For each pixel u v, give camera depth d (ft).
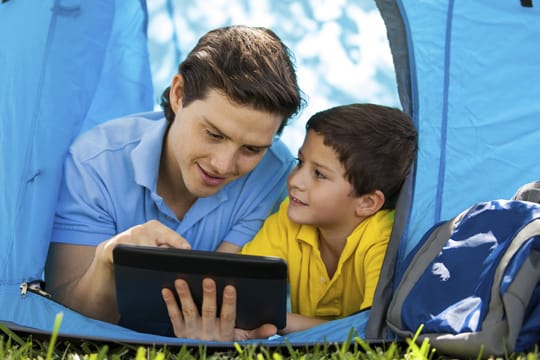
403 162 7.55
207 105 6.52
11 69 7.38
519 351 5.69
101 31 7.84
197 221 7.66
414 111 7.81
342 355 5.71
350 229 7.55
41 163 7.09
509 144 7.75
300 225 7.68
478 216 6.50
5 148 7.11
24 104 7.20
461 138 7.74
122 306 6.36
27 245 6.79
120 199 7.45
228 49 6.62
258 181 7.97
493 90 7.89
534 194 6.84
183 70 6.89
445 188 7.50
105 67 9.45
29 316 6.42
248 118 6.46
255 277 6.05
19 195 6.94
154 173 7.46
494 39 8.01
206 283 6.10
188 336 6.39
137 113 8.89
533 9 7.99
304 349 6.16
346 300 7.63
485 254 6.19
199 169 6.82
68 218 7.29
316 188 7.38
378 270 7.19
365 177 7.36
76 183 7.36
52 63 7.36
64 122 7.41
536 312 5.76
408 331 6.20
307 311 7.70
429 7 8.07
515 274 5.74
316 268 7.58
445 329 5.92
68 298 6.95
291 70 6.89
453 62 7.97
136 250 6.00
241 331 6.57
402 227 6.98
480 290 5.96
